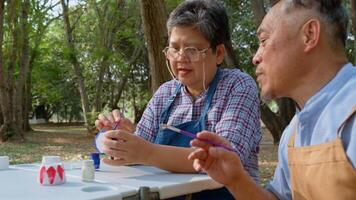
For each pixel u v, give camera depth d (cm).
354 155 116
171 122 215
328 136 124
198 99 211
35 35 1409
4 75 1249
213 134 140
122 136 178
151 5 408
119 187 151
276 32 133
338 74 129
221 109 202
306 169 129
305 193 132
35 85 2056
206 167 143
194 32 202
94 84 1820
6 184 157
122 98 2150
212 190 185
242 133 190
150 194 150
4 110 1259
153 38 413
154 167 198
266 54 135
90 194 140
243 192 145
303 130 134
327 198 122
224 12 208
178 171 182
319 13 128
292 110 1014
